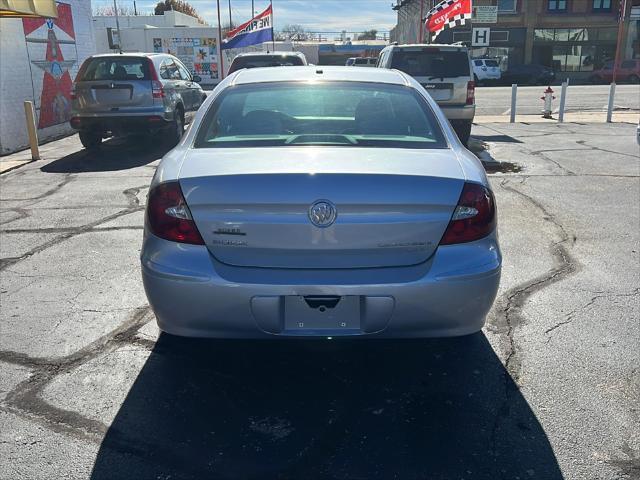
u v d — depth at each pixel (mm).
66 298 4484
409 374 3443
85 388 3285
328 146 3293
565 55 43375
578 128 14273
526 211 6777
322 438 2877
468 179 2996
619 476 2594
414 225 2887
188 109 12633
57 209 7066
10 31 11617
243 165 2984
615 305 4293
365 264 2896
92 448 2791
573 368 3469
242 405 3150
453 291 2900
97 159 10516
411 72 11211
